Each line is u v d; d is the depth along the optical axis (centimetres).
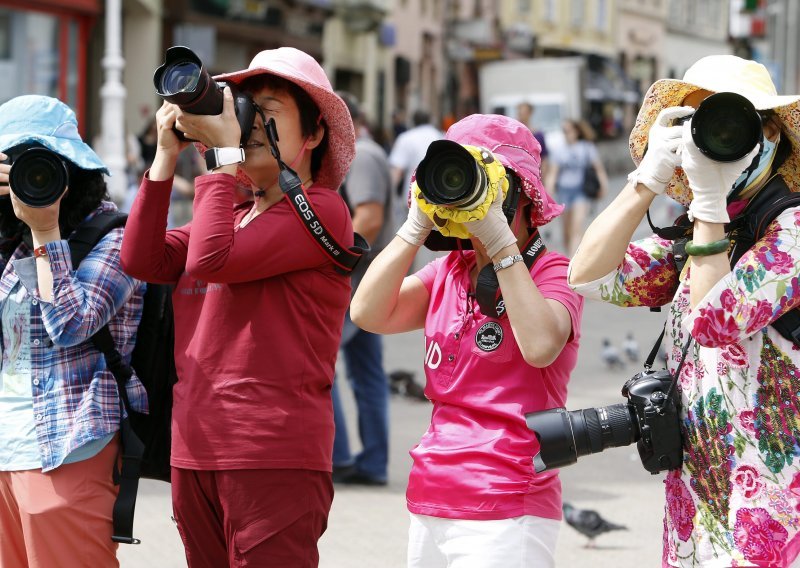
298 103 812
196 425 785
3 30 4081
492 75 7912
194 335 802
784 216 654
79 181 869
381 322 779
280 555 777
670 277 720
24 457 841
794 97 652
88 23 4484
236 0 6009
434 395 759
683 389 685
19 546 876
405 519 1388
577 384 2236
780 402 653
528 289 721
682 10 15038
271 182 812
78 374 852
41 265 837
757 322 639
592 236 697
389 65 8844
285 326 783
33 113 864
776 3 4609
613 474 1623
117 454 856
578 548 1303
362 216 1503
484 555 717
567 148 3909
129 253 811
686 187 704
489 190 706
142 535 1313
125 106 5334
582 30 12419
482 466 726
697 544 671
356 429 1831
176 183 3369
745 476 656
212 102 757
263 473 772
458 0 10106
